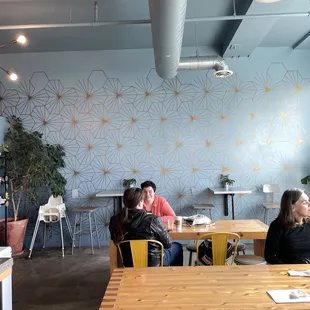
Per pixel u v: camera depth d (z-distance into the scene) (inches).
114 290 63.1
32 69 221.1
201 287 64.1
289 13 150.0
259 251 134.2
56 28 185.5
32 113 219.9
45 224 210.2
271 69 219.6
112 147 219.8
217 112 219.6
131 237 100.0
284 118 219.0
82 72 221.0
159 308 54.8
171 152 219.6
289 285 64.6
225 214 215.5
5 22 172.2
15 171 188.1
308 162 218.4
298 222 94.6
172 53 151.0
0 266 65.9
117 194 190.2
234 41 189.0
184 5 111.0
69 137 219.6
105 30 190.5
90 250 202.5
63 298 127.2
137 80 220.7
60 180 203.8
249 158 219.0
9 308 69.7
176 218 126.0
